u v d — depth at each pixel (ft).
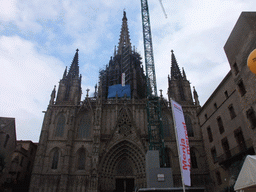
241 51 122.52
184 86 233.96
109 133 199.41
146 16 260.21
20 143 200.85
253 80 111.65
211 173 176.76
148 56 238.48
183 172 93.76
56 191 172.14
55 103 213.46
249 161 59.00
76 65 257.14
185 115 211.00
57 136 196.13
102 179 177.68
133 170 189.67
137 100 218.38
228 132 148.77
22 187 196.24
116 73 288.51
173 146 195.00
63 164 179.01
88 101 211.41
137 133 193.57
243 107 122.83
